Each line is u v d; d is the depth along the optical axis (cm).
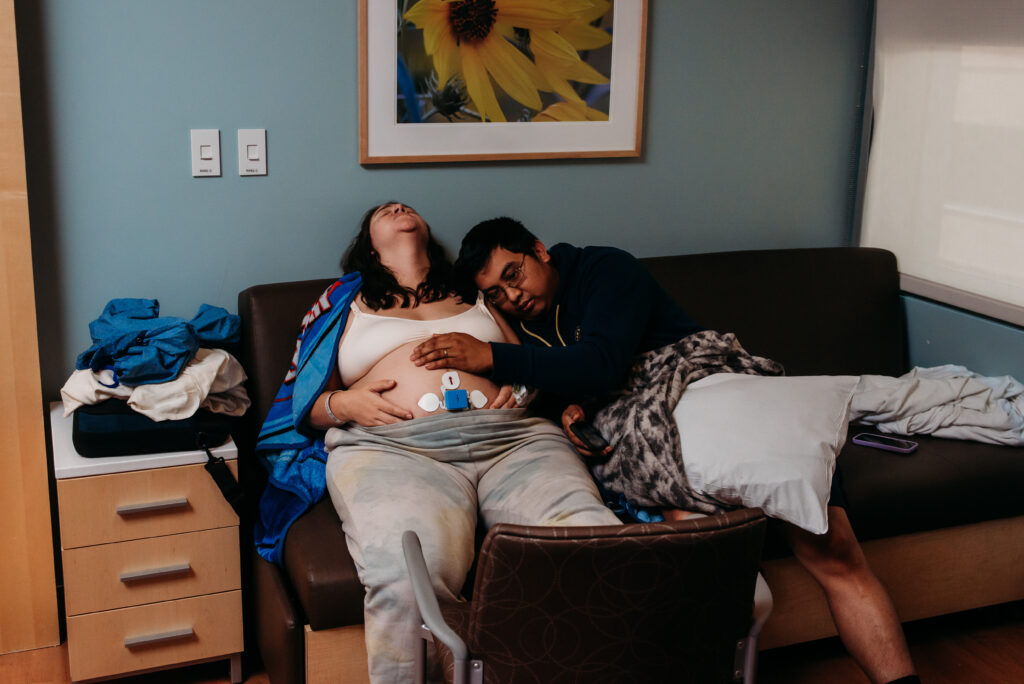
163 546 202
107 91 220
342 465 197
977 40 256
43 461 216
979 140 260
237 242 240
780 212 297
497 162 260
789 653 226
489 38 249
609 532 123
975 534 228
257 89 233
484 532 202
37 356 210
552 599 127
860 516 210
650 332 221
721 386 202
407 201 254
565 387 203
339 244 250
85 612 199
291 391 218
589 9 256
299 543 190
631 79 266
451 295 225
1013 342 252
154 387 196
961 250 269
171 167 230
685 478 189
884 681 190
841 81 292
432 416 202
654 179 279
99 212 226
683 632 133
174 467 198
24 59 211
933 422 237
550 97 259
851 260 281
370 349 211
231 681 216
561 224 272
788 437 186
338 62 239
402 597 172
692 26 271
